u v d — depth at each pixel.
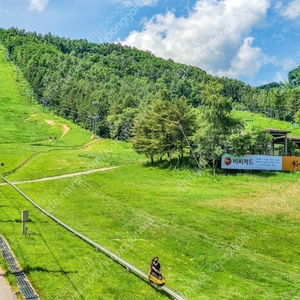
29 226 32.19
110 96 195.50
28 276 20.75
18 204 44.25
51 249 26.09
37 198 51.84
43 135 150.62
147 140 86.56
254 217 41.78
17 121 169.12
